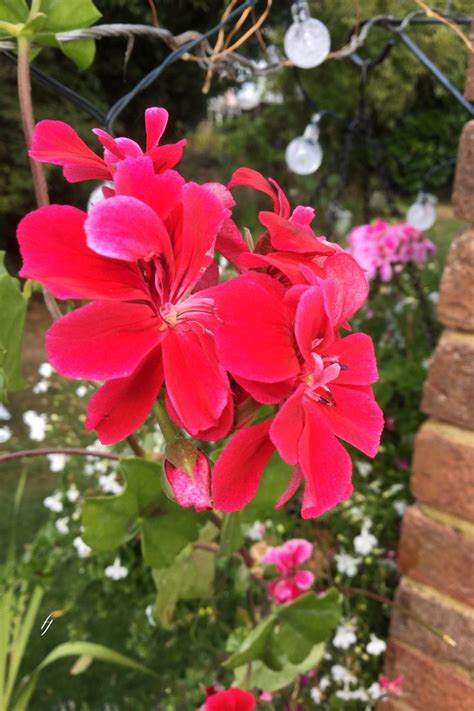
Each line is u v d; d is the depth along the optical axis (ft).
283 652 1.07
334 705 1.68
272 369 0.51
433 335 2.53
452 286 1.25
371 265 2.66
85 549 1.64
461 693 1.38
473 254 1.21
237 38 3.25
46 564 1.70
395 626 1.49
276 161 6.52
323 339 0.57
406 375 2.18
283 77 5.66
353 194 5.79
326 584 1.81
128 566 1.63
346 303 0.59
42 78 0.91
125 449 1.83
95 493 1.87
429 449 1.34
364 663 1.76
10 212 5.39
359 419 0.59
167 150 0.58
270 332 0.52
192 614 1.65
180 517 0.98
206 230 0.54
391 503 1.94
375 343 2.82
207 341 0.52
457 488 1.31
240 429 0.55
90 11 0.83
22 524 2.55
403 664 1.49
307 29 1.22
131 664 1.59
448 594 1.37
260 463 0.54
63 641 2.01
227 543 1.00
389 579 1.84
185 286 0.53
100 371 0.48
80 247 0.50
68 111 4.71
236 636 1.37
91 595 1.76
